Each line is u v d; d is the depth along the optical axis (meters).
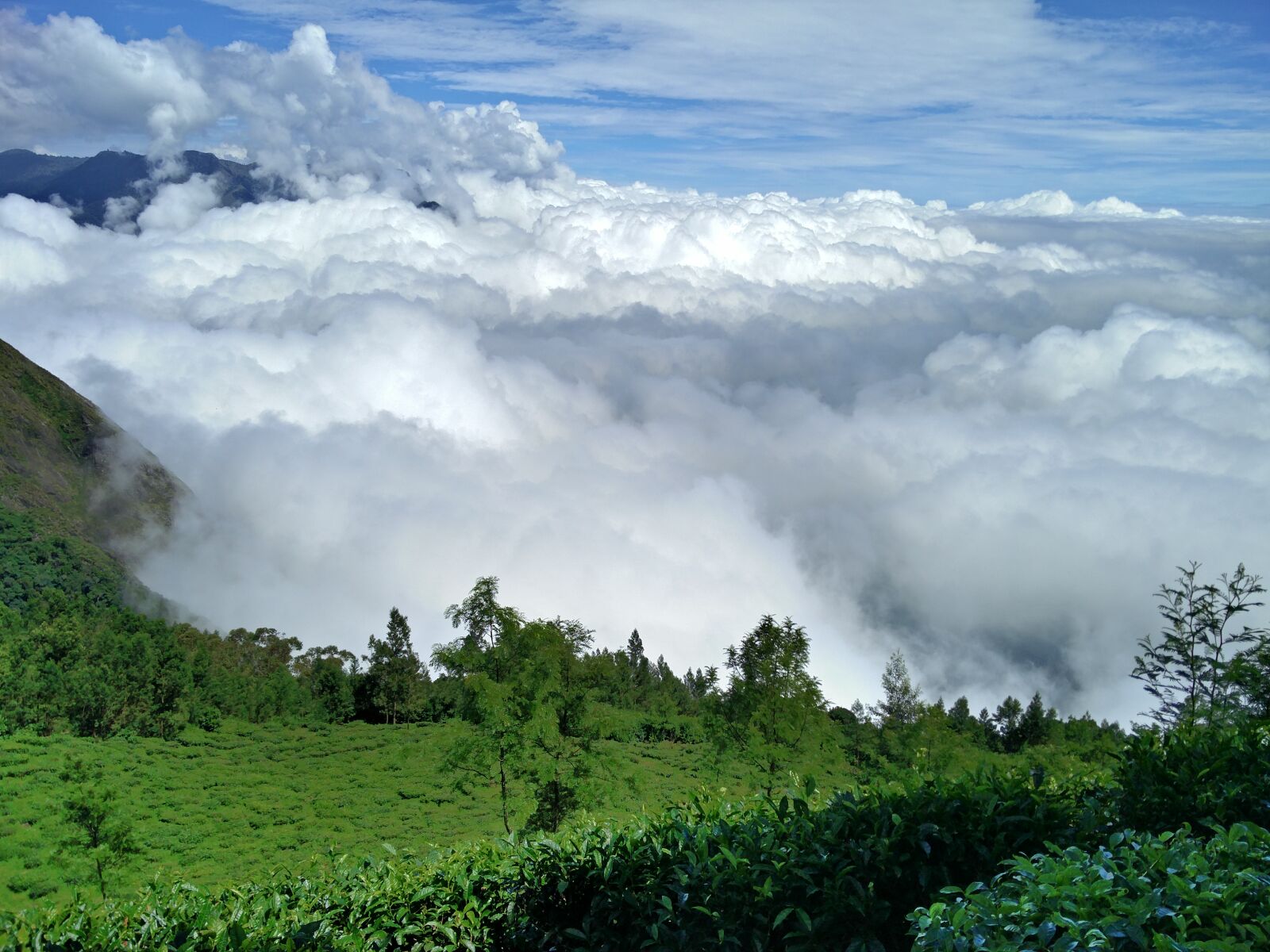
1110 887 4.71
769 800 8.03
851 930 6.24
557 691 26.23
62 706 70.44
